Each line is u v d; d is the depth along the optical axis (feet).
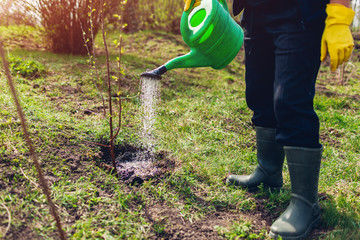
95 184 6.38
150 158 8.04
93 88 11.72
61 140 7.54
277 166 6.76
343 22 4.77
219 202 6.49
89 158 7.23
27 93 9.96
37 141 7.18
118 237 5.15
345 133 10.41
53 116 8.68
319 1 4.97
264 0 5.36
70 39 16.37
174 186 6.86
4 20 17.48
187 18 6.40
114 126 8.93
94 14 15.97
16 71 11.65
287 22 5.15
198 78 15.31
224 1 6.71
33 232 4.88
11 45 17.12
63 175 6.39
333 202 6.34
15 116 8.01
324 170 7.88
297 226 5.35
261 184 6.83
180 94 12.70
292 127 5.29
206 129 9.93
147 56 18.93
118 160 7.88
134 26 24.97
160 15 26.68
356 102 13.83
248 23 6.11
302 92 5.22
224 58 6.41
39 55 14.97
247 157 8.38
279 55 5.28
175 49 21.29
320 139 9.99
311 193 5.52
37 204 5.42
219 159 8.21
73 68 13.58
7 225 4.86
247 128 10.36
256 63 6.18
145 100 9.37
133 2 24.43
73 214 5.47
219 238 5.45
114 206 5.83
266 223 5.92
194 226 5.73
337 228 5.57
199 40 6.10
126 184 6.76
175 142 8.81
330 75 20.68
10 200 5.33
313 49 5.11
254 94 6.42
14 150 6.61
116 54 18.02
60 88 11.22
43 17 16.19
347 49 4.74
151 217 5.81
